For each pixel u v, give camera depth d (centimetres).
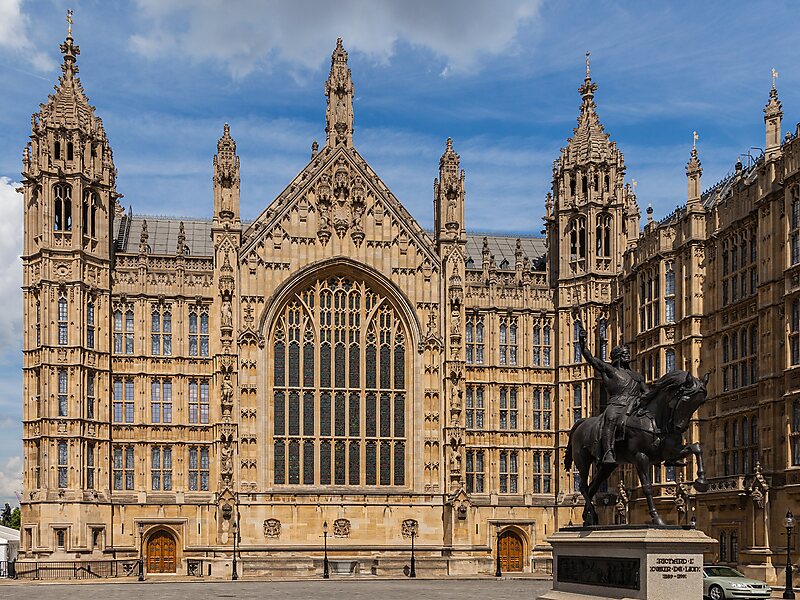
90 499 8056
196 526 8356
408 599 5419
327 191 8831
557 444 8988
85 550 7950
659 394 3012
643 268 8075
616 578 2895
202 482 8481
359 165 8919
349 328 8806
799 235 6084
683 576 2777
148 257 8681
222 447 8306
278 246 8706
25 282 8288
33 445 8138
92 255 8356
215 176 8644
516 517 8900
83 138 8412
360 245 8831
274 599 5428
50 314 8119
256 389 8494
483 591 6200
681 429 2984
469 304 9119
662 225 7825
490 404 9050
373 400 8775
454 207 9031
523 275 9275
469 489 8944
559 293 9119
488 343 9119
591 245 9006
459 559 8400
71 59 8581
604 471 3117
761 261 6444
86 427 8150
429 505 8675
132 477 8406
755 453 6569
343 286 8850
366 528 8556
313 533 8469
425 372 8825
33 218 8350
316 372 8681
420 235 8969
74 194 8269
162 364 8531
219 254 8575
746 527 6397
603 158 9062
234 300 8550
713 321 7194
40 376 8094
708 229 7331
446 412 8769
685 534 2812
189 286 8631
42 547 7881
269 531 8388
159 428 8450
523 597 5581
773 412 6244
